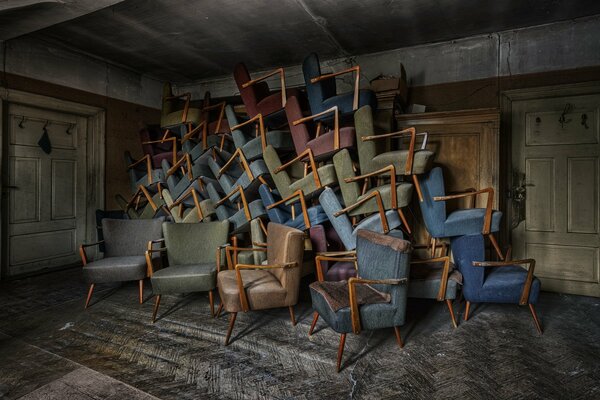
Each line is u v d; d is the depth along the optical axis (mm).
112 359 2324
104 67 5039
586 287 3604
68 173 4789
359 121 3197
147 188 4859
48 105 4434
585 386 1980
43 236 4539
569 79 3668
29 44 4250
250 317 3016
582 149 3609
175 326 2846
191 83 5992
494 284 2695
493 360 2266
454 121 3738
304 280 3949
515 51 3889
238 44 4383
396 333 2424
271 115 3961
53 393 1945
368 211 3121
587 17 3586
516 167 3877
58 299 3514
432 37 4133
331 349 2434
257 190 4113
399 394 1926
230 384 2033
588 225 3596
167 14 3602
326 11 3529
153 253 3623
